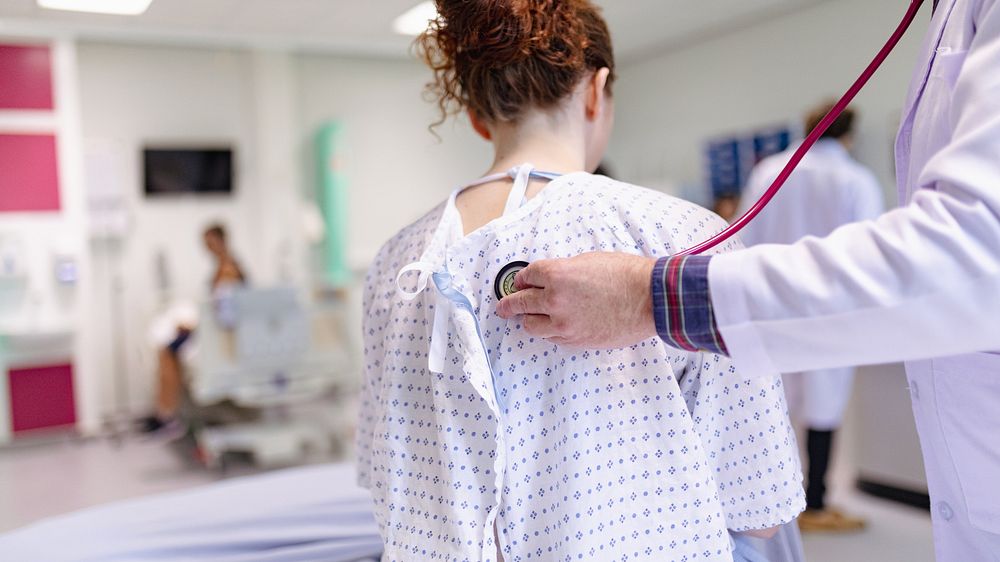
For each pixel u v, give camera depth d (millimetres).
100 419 5445
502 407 800
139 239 6016
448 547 812
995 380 770
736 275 656
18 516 3553
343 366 4211
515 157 923
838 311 611
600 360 790
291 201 6312
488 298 817
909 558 2078
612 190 846
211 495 1875
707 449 848
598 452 787
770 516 859
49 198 5105
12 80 4973
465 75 933
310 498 1784
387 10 1711
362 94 5914
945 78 738
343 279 6098
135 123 5996
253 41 2100
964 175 590
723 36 1948
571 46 890
